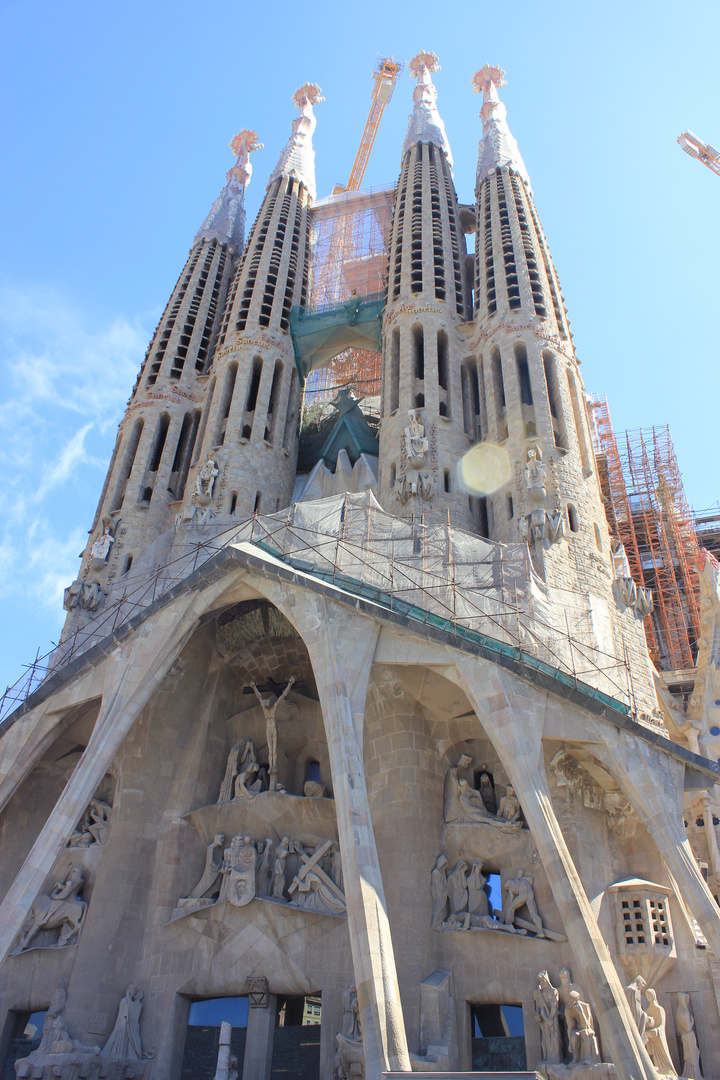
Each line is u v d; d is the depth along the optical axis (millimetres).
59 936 31375
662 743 27844
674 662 54125
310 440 54688
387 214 66812
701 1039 25250
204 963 29719
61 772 35500
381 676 30891
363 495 35125
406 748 30828
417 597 31625
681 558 58250
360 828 24781
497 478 40906
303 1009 30109
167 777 33500
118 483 46344
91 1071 27047
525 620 30828
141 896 31359
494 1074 17609
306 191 66125
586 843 27984
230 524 39375
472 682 27594
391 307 50938
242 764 33938
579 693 27438
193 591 31688
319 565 33125
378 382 63625
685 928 27000
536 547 35281
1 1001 30719
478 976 27188
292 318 54188
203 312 56094
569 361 44375
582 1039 24312
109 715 29922
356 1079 25422
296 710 34375
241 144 74188
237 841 31078
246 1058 28141
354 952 22797
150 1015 29281
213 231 63031
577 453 40344
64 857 32875
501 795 30344
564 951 26500
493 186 54688
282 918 29531
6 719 34062
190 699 34500
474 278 53312
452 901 28688
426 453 42094
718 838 33625
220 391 49094
